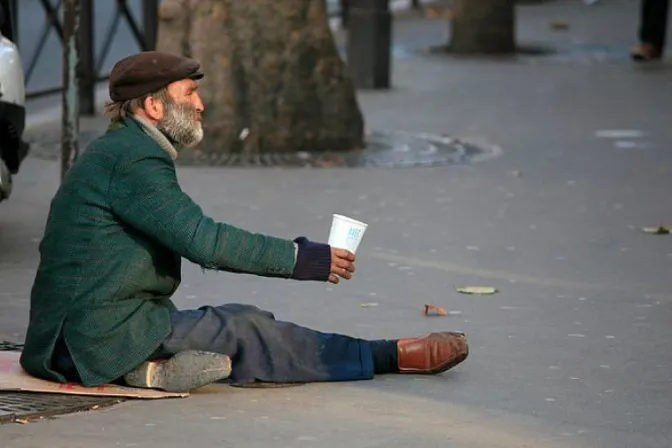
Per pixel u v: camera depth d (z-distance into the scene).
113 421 11.26
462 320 15.19
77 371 11.68
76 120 19.89
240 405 11.79
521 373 13.08
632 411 11.94
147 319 11.72
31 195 22.20
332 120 27.11
